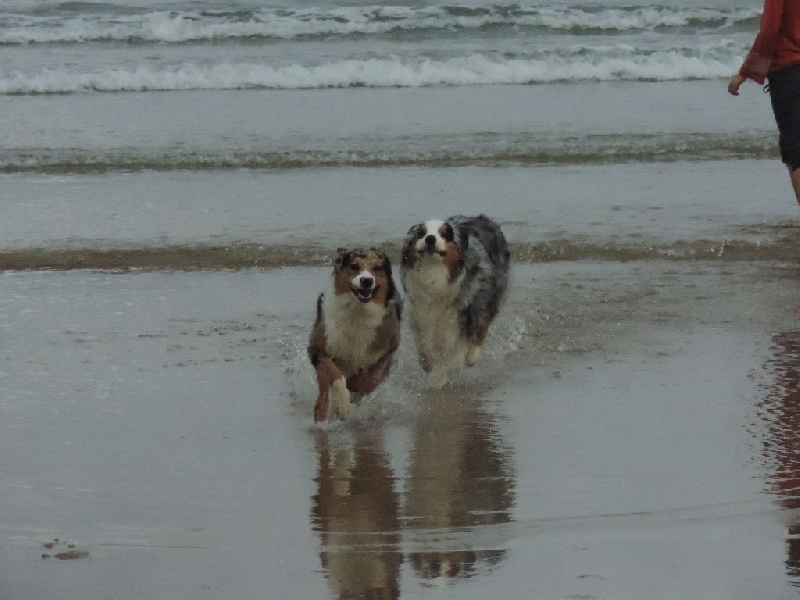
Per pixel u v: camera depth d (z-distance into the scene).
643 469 8.90
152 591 6.73
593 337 12.73
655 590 6.71
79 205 18.73
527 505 8.20
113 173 21.11
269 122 25.41
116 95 28.81
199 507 8.20
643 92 29.47
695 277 15.17
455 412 10.51
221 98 28.50
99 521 7.92
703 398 10.65
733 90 15.33
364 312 10.59
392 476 8.88
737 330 12.88
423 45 35.12
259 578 6.94
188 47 35.09
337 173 21.06
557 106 27.45
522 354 12.23
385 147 22.69
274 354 12.17
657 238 16.77
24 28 35.97
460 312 11.71
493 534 7.66
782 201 19.09
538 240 16.61
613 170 21.34
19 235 16.89
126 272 15.48
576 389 11.05
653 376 11.36
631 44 34.88
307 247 16.22
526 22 37.88
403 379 11.76
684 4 41.28
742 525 7.75
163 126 24.94
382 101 28.09
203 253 16.06
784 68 14.99
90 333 12.84
